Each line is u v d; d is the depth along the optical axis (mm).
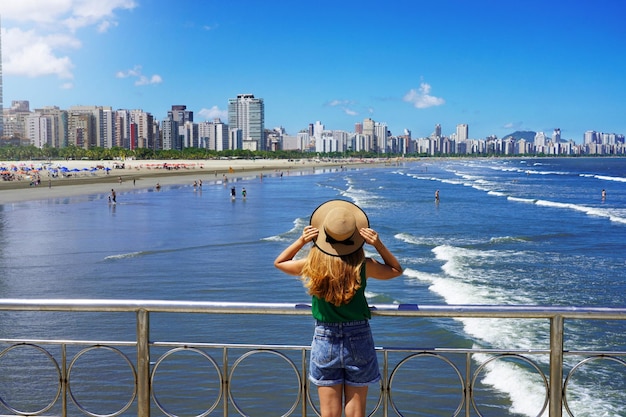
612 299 17188
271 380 9898
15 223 39062
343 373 3221
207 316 14195
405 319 14578
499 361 11023
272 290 18172
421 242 30266
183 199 63000
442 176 129250
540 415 3480
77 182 95812
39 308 3459
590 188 84000
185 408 8805
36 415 3793
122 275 20719
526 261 24250
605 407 8953
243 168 177125
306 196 67812
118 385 9695
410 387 9789
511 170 169875
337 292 3053
